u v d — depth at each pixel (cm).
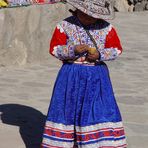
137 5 2975
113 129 643
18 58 1309
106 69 664
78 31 646
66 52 642
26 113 917
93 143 634
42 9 1366
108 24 655
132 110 985
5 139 784
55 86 654
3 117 886
